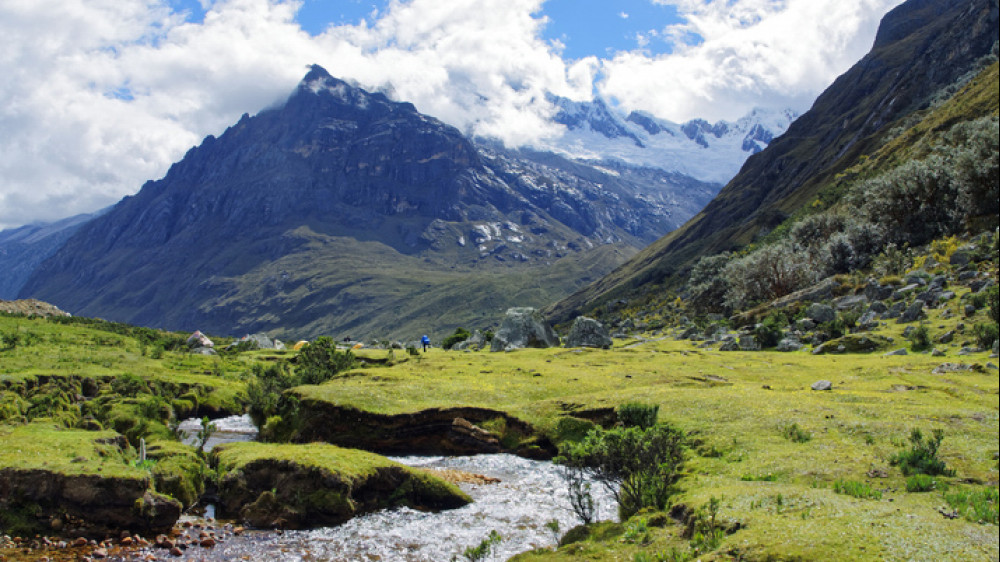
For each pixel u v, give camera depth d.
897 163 174.38
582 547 20.44
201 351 105.31
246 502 28.30
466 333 124.25
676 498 23.69
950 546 15.74
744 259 138.25
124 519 25.08
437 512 28.78
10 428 34.66
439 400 48.12
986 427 29.92
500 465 38.78
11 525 23.72
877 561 15.12
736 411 37.28
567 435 41.53
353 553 24.12
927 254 102.62
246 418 59.16
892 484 22.69
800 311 98.56
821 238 141.38
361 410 45.12
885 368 54.41
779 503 20.34
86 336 94.75
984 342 57.03
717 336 99.88
